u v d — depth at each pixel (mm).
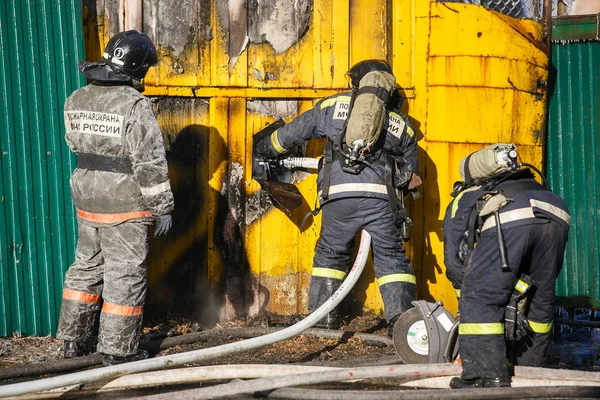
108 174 17672
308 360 18766
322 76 21766
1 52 19734
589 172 22266
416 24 21703
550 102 22578
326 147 20250
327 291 20438
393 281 19953
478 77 21703
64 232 20391
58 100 20172
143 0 21250
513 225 15523
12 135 19906
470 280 15719
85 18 21016
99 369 15609
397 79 21828
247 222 21953
